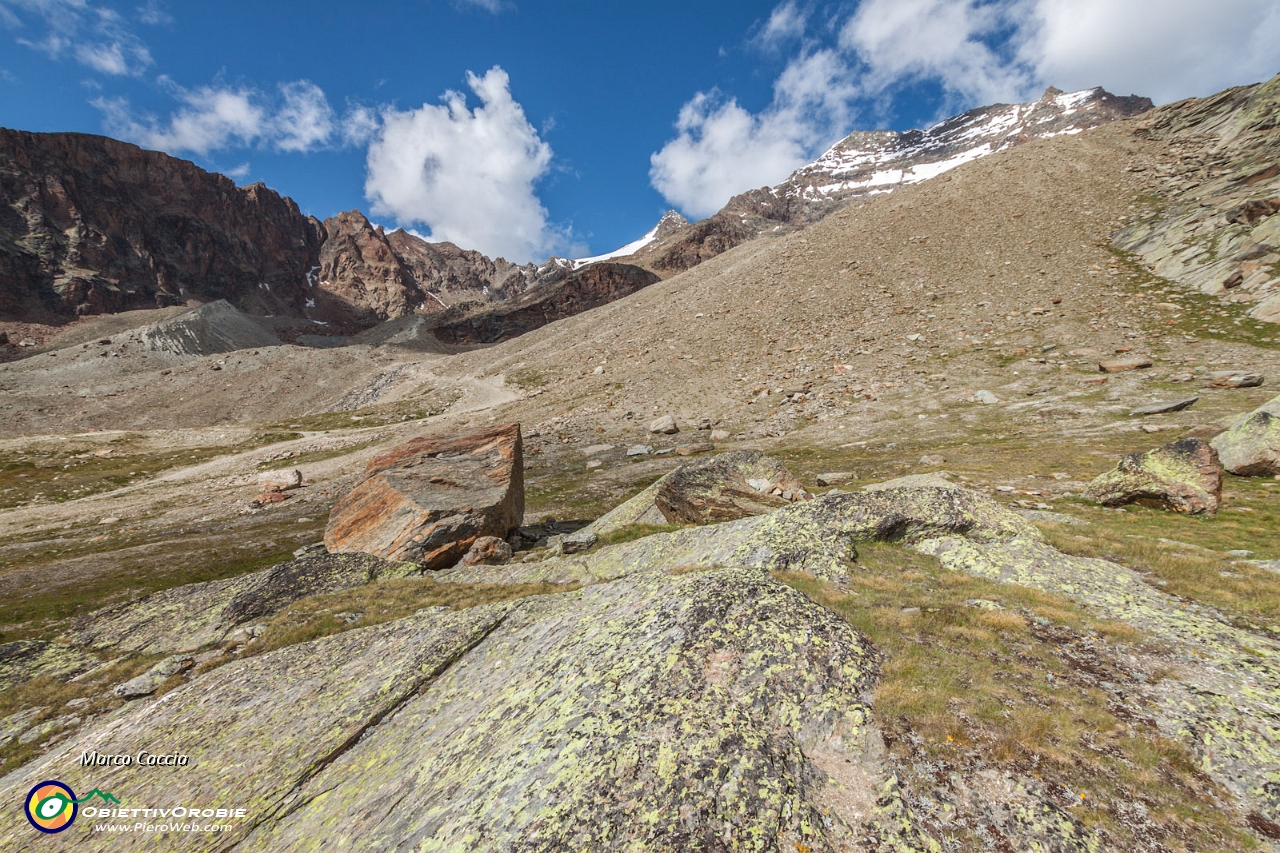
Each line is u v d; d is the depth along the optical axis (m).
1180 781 6.17
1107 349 53.25
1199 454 20.72
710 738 6.28
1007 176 107.88
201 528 47.59
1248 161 77.56
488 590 19.83
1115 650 9.06
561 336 157.25
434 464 30.59
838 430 51.31
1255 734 6.63
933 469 32.19
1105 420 38.06
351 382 163.88
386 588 21.45
